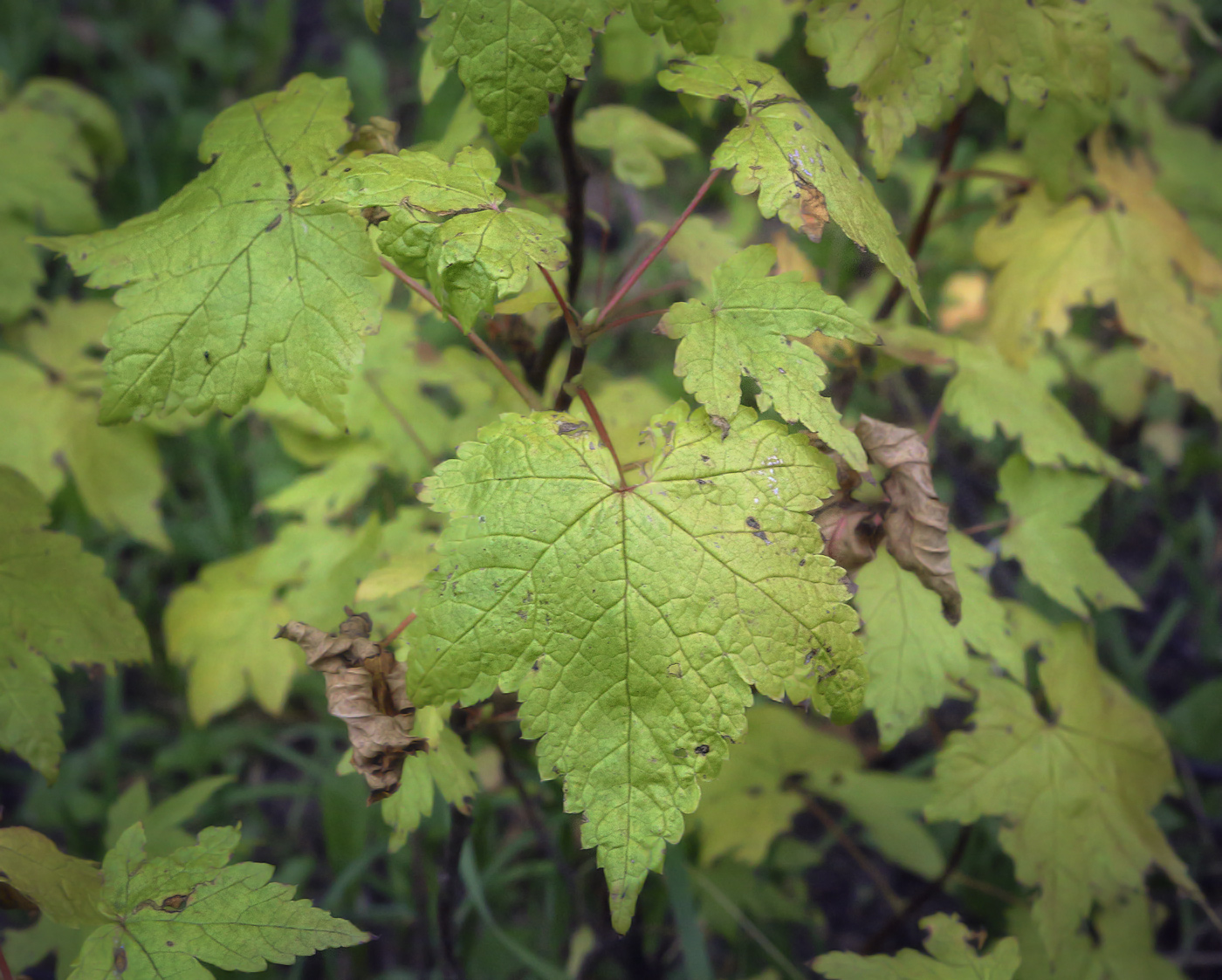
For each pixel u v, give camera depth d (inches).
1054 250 13.7
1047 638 12.7
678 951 15.6
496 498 8.5
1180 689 20.9
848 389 13.0
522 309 10.0
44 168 16.0
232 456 19.7
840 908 18.1
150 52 31.9
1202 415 23.6
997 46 10.4
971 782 11.7
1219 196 18.5
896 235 9.8
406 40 33.2
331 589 14.3
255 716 19.9
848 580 10.0
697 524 8.6
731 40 12.9
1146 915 13.4
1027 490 12.9
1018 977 13.1
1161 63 13.4
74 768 17.8
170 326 9.0
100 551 20.3
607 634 8.3
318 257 9.1
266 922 8.9
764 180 8.9
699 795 8.2
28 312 15.6
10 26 29.1
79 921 8.9
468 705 8.2
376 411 14.8
